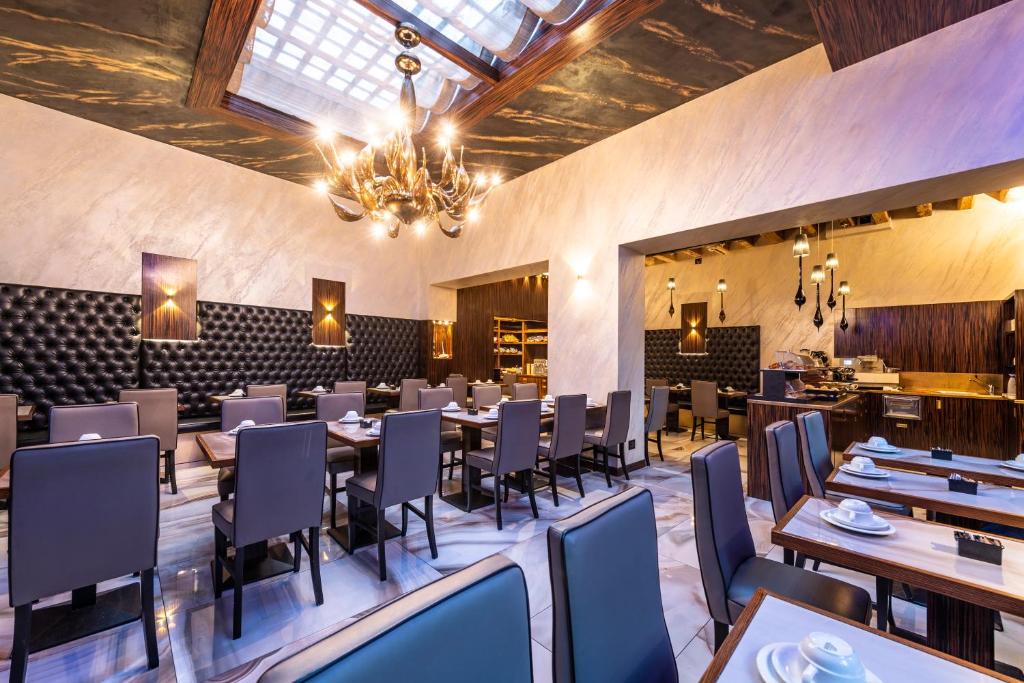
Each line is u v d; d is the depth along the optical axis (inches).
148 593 69.8
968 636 56.6
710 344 326.3
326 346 252.7
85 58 143.7
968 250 235.1
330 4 129.0
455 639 25.3
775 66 139.9
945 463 92.0
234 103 172.2
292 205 242.5
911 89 115.8
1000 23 104.7
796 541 56.1
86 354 181.8
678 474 184.2
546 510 137.8
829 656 29.9
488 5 121.5
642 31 125.3
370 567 100.3
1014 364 198.8
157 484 70.5
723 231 162.1
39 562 60.9
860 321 265.4
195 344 208.7
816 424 102.8
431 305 292.5
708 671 32.3
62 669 68.7
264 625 79.4
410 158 133.9
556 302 208.1
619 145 184.1
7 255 169.3
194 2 119.5
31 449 60.2
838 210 137.9
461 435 170.1
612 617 36.6
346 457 126.6
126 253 193.2
